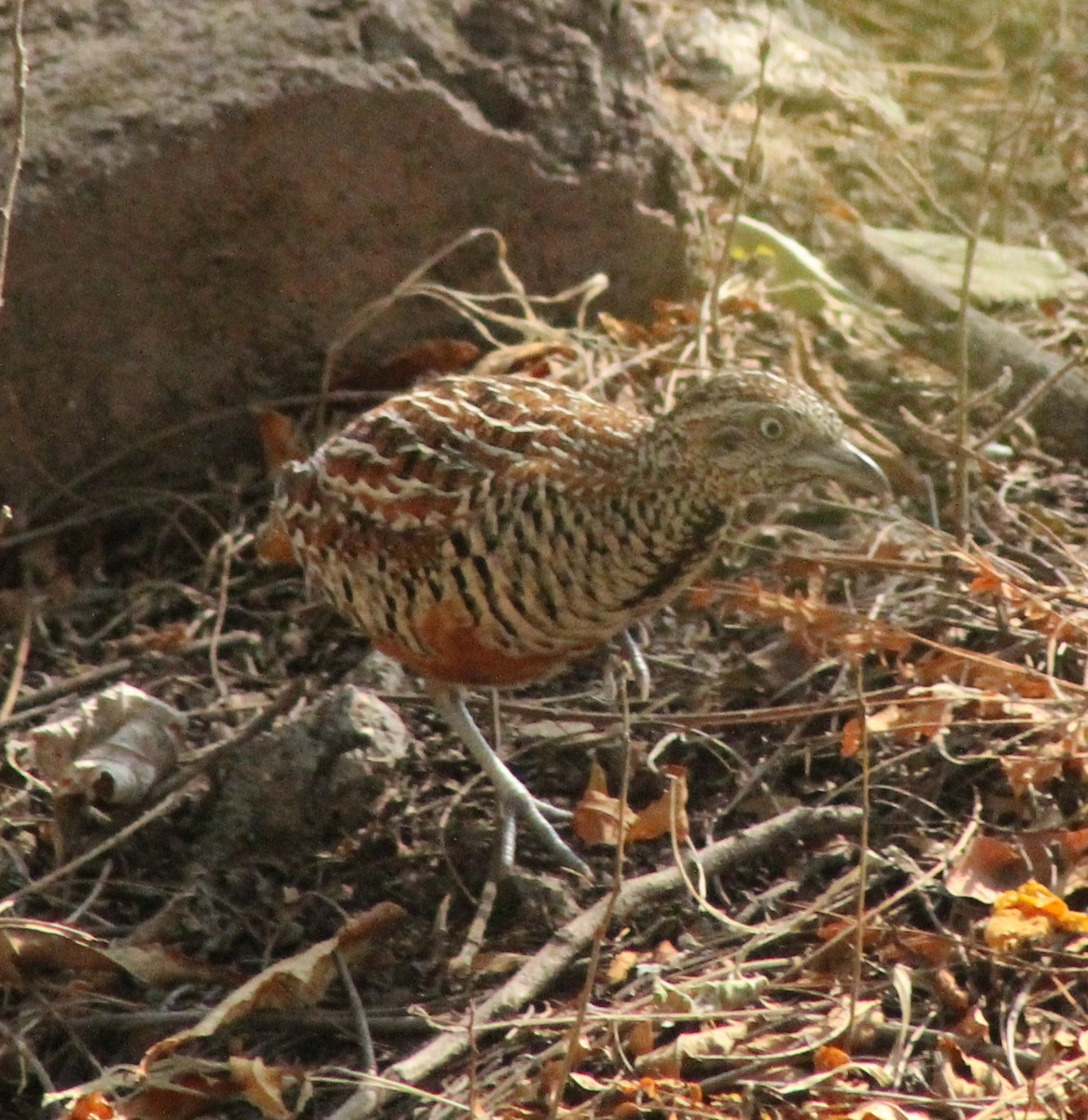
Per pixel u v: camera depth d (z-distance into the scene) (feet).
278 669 33.37
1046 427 37.06
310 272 36.73
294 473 29.78
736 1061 24.97
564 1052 24.98
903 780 29.14
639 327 38.70
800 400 26.30
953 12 52.95
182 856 30.17
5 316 34.53
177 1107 25.89
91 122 34.86
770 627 32.45
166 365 36.40
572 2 38.50
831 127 46.91
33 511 36.22
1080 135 47.62
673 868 28.12
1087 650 30.04
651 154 38.73
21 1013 27.53
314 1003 27.20
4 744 31.96
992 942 25.46
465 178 37.04
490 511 26.96
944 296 40.14
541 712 31.32
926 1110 24.09
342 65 35.78
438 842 29.53
